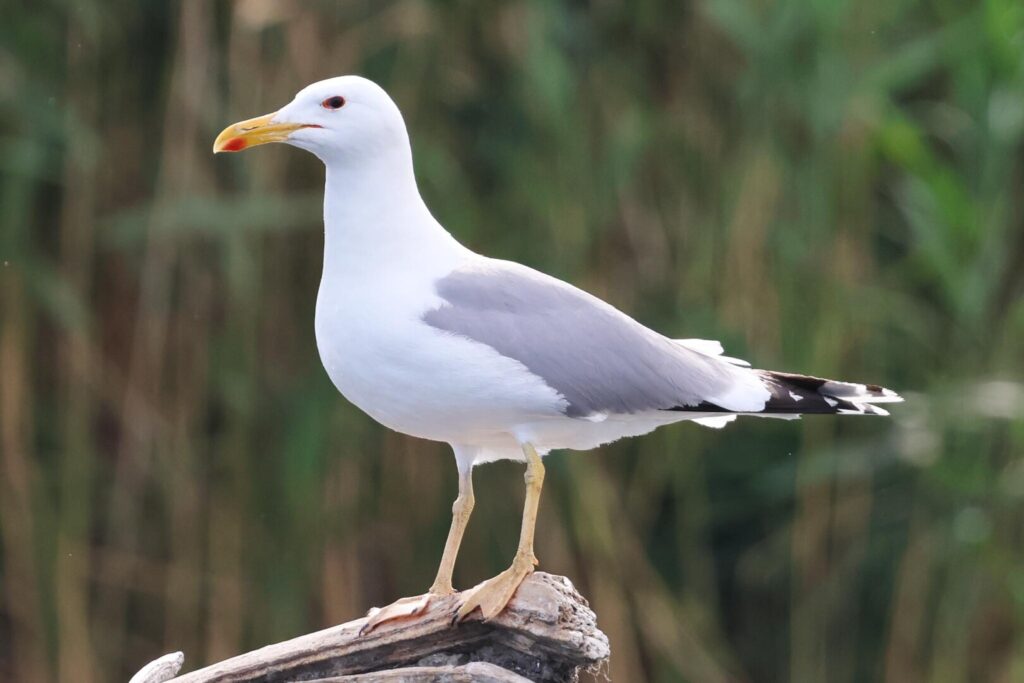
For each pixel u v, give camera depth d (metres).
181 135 9.81
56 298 9.74
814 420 10.33
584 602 5.75
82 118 9.95
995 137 9.43
